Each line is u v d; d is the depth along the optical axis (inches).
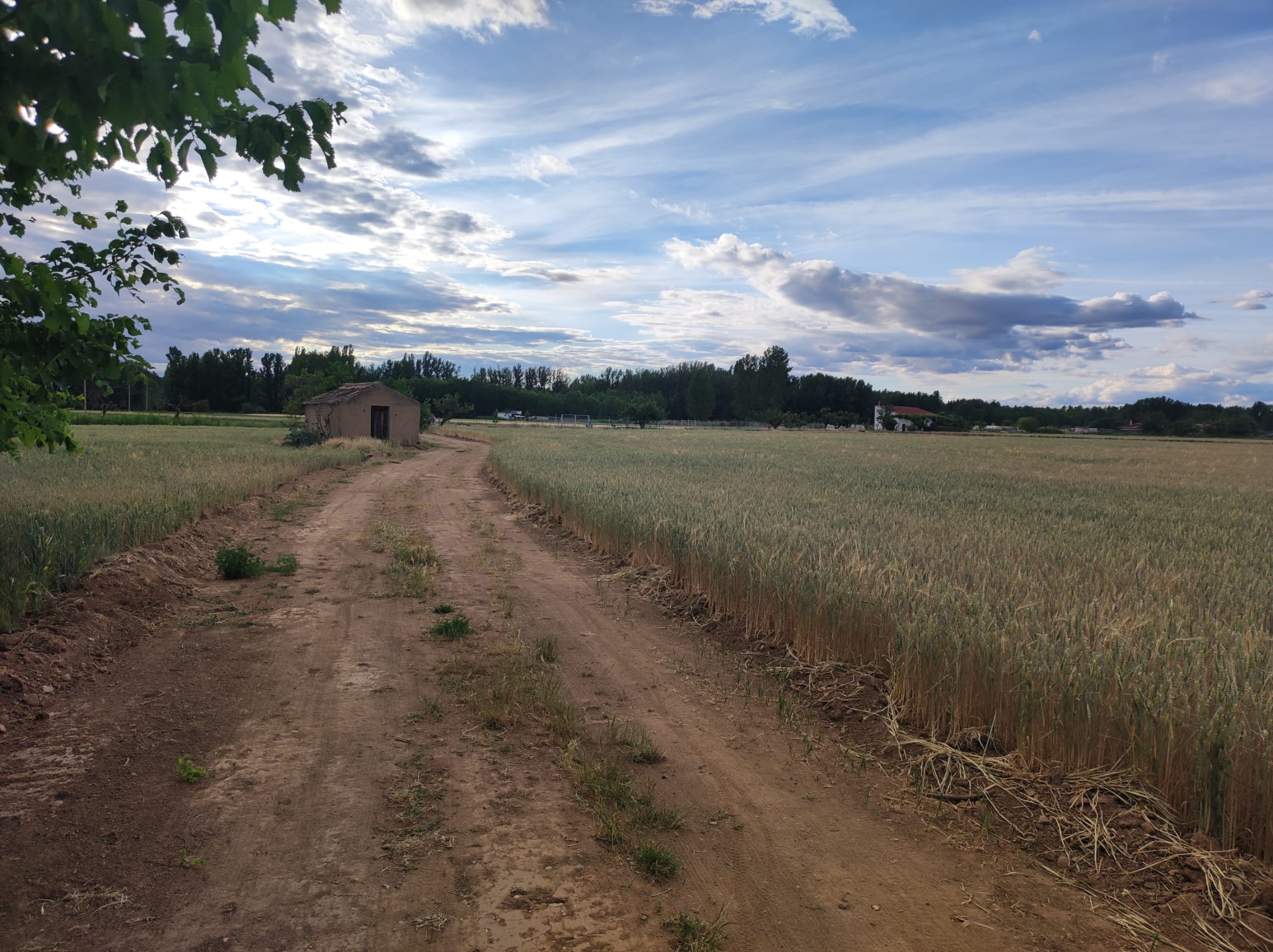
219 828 160.2
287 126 128.0
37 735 199.9
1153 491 872.9
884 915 140.9
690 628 340.5
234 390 4544.8
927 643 225.6
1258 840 155.3
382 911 134.7
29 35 80.7
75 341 205.3
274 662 269.0
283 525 583.8
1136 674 193.8
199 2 84.0
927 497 713.0
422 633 311.9
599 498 574.6
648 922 135.6
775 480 880.3
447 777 187.5
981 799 185.2
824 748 216.8
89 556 335.6
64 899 134.0
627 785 184.1
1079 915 141.9
